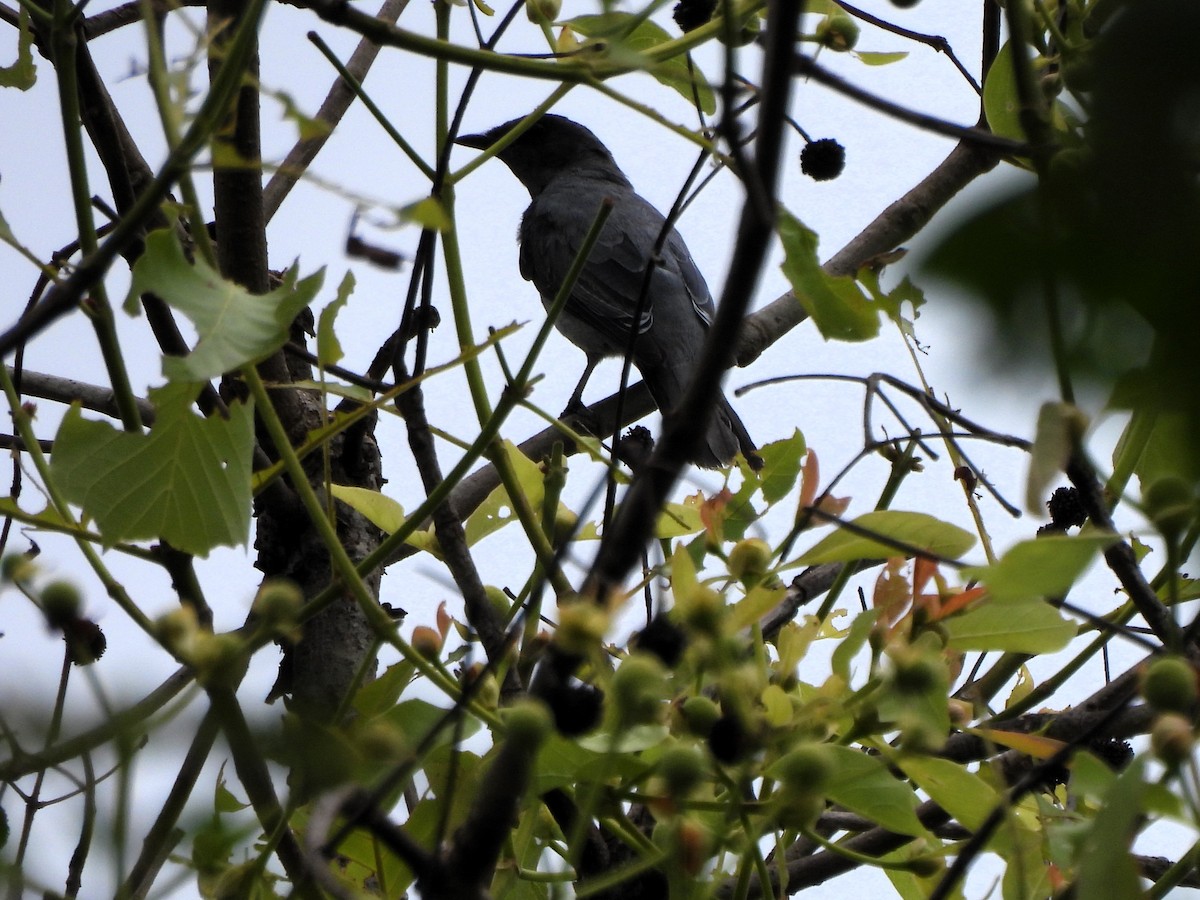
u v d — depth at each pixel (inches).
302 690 267.3
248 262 271.1
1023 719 205.6
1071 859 136.7
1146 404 65.6
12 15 249.4
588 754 148.0
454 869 134.3
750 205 122.2
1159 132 49.6
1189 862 143.8
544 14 230.7
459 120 198.1
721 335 128.4
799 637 159.9
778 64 119.6
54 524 167.6
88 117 228.1
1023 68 148.6
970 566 130.5
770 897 148.3
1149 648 144.9
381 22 148.4
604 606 136.9
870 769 144.0
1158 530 137.0
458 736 133.5
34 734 112.2
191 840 145.2
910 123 135.0
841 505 168.7
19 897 125.8
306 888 146.9
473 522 223.1
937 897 134.4
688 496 227.6
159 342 223.0
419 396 198.2
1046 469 118.3
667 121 151.7
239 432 174.2
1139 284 51.3
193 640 127.4
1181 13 48.8
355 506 217.2
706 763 139.6
